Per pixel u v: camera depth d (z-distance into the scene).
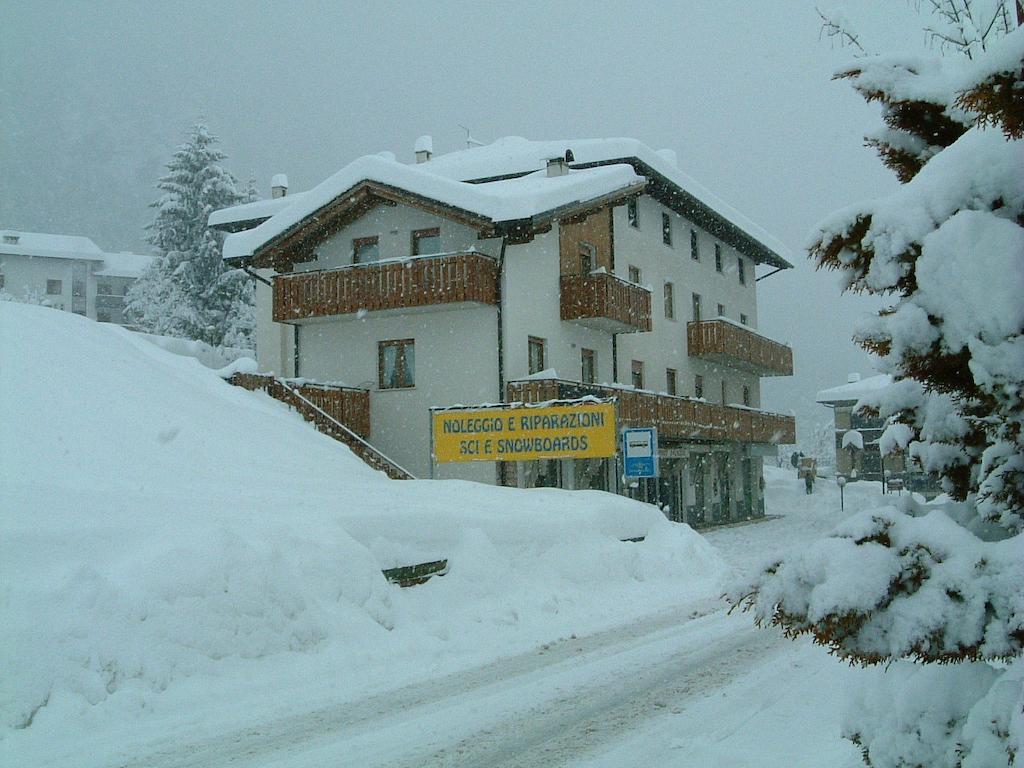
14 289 79.44
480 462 24.19
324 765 5.77
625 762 5.70
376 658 8.92
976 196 3.40
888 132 4.19
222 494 12.20
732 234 39.06
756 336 38.50
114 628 7.42
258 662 8.17
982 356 3.23
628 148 30.28
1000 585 3.18
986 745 3.09
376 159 25.20
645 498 30.03
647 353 32.00
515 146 35.47
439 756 5.92
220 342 46.88
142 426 15.07
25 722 6.41
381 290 24.38
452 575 11.44
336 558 9.87
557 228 26.86
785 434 42.00
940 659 3.33
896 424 4.45
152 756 6.04
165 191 49.56
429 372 25.09
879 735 3.57
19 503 9.16
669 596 13.80
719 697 7.46
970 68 3.24
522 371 24.75
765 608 3.41
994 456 3.64
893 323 3.42
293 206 26.27
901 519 3.45
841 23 7.32
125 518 9.50
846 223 3.68
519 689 7.86
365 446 23.00
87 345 18.08
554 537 13.73
